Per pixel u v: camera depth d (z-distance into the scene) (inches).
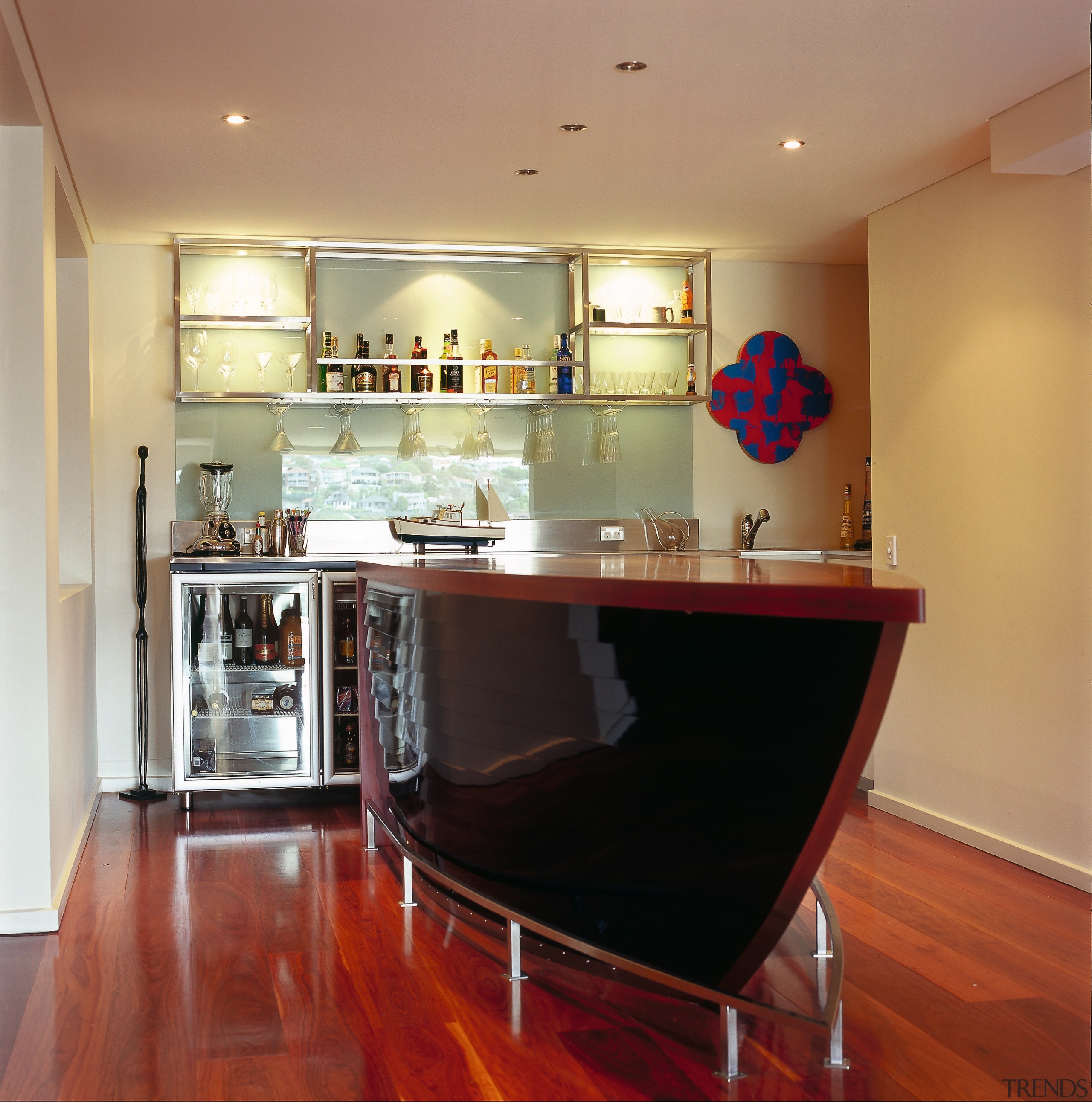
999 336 157.6
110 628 205.0
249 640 196.4
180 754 187.5
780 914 88.4
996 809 158.1
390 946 122.8
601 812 101.7
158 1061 94.7
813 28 119.2
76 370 194.4
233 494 210.1
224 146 153.9
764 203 184.7
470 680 115.3
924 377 175.5
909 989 108.6
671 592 85.1
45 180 132.6
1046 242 148.3
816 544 234.8
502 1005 106.3
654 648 92.3
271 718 197.6
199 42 120.8
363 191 175.6
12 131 131.0
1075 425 142.6
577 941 105.2
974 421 163.2
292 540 206.2
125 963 118.1
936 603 172.1
